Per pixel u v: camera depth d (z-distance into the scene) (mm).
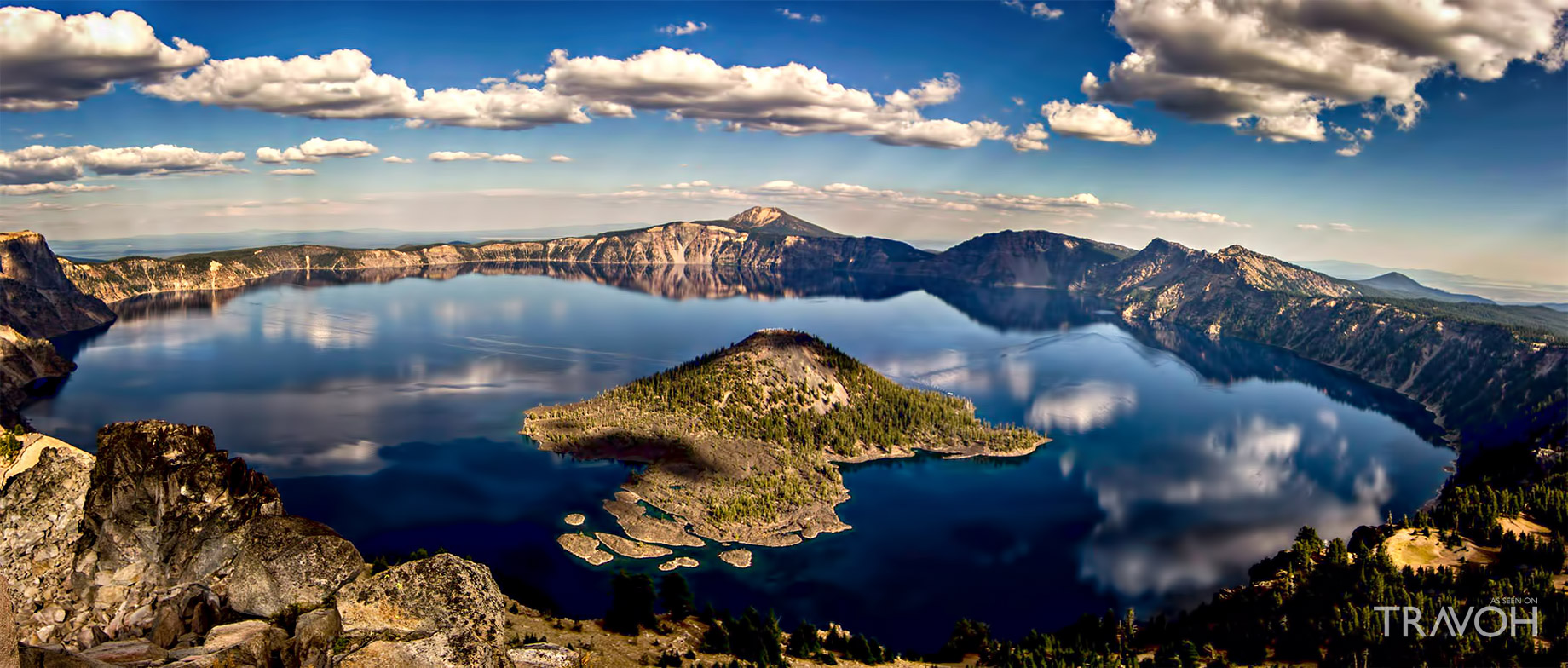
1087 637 194250
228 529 37938
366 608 32656
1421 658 150875
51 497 37906
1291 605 183625
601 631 157250
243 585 36125
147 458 38406
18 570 35844
